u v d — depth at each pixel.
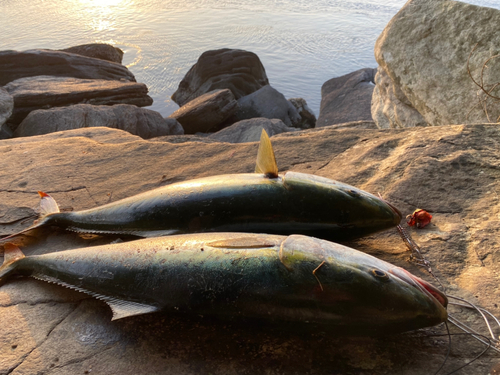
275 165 0.69
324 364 0.50
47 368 0.51
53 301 0.62
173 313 0.56
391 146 0.92
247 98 3.73
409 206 0.75
